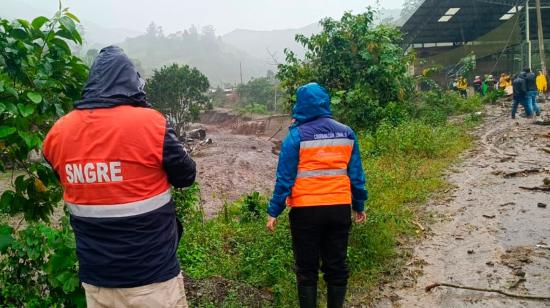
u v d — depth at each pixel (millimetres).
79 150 2357
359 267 4730
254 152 17391
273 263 4637
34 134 3396
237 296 4258
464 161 9328
